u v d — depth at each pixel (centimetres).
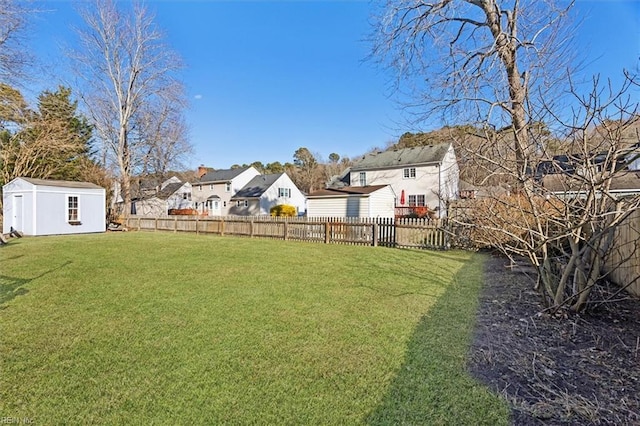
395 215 2295
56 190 1530
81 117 2286
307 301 448
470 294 480
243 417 206
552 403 212
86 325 362
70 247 1016
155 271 649
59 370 264
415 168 2553
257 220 1425
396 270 664
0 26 1351
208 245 1091
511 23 857
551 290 390
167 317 387
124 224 2000
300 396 228
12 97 1551
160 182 2845
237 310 411
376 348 301
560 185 444
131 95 2227
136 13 2125
